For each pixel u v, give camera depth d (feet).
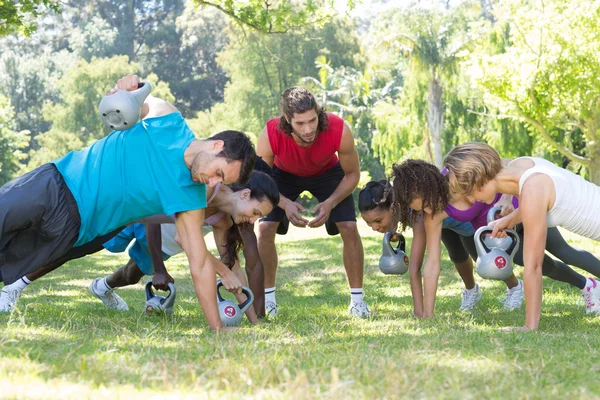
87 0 195.11
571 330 13.03
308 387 7.55
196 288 12.33
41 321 12.54
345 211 16.78
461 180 12.87
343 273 27.94
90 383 7.67
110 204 12.19
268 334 11.97
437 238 15.03
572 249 16.02
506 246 14.38
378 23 106.32
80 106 150.51
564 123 64.64
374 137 100.12
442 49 95.14
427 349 9.81
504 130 78.48
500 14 75.51
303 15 37.45
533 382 8.02
